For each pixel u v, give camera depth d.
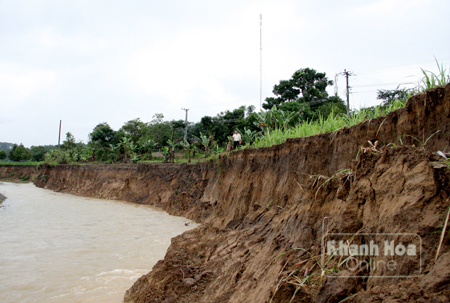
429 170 3.26
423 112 4.94
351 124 7.48
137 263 10.02
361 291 3.27
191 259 8.38
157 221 17.81
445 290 2.42
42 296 7.65
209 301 5.66
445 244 2.73
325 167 7.75
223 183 16.52
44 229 15.58
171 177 26.45
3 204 25.69
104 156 52.09
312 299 3.63
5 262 10.23
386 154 4.05
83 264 9.97
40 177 51.41
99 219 18.64
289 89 43.94
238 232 9.05
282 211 8.31
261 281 4.84
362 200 4.13
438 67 5.37
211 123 43.03
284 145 10.61
